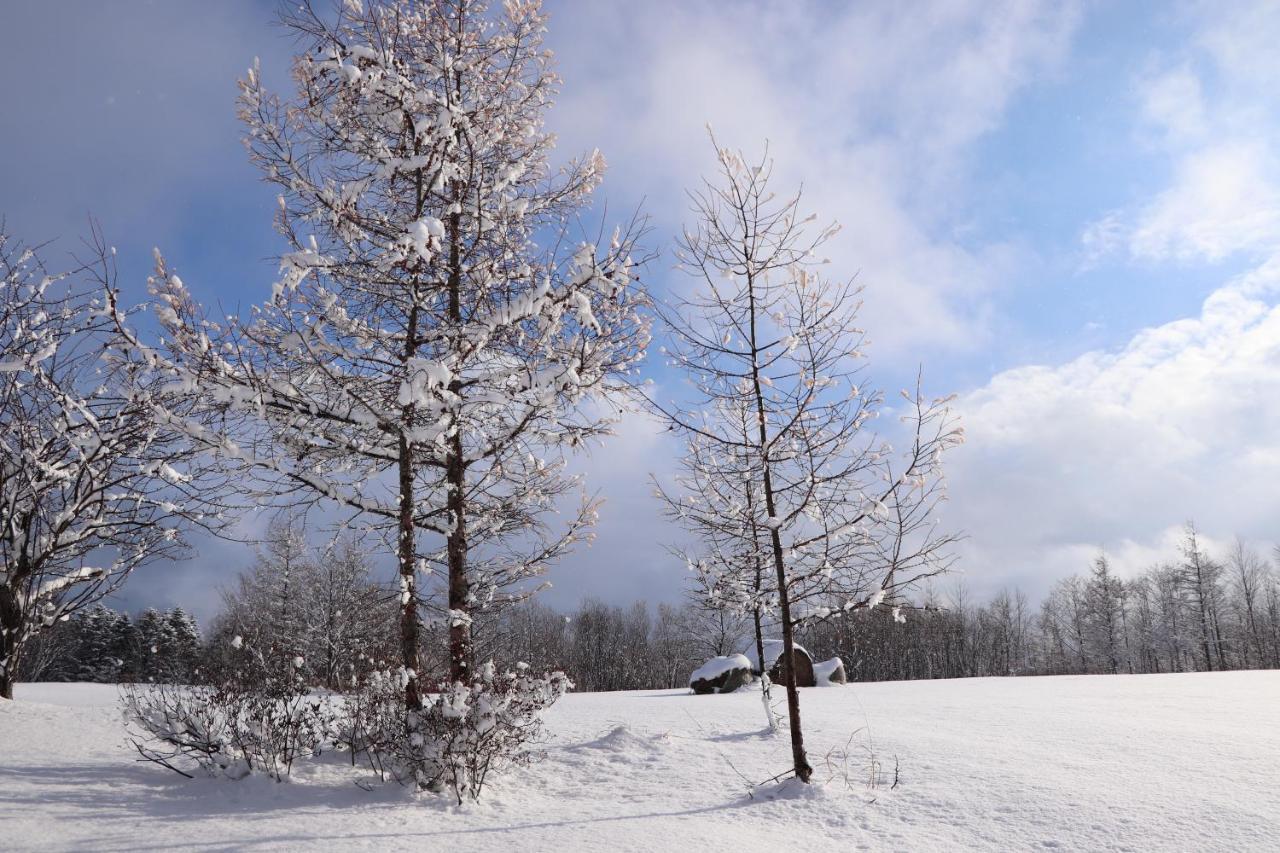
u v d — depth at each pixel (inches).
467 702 255.0
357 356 296.2
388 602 314.2
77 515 405.7
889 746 325.7
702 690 699.4
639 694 697.6
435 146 293.9
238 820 205.5
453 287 324.8
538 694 287.0
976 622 2613.2
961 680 841.5
